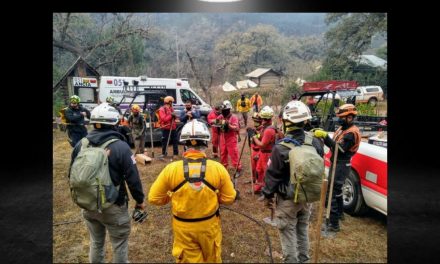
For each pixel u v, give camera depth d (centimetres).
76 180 205
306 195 218
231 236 299
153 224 321
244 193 395
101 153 212
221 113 495
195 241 204
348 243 281
